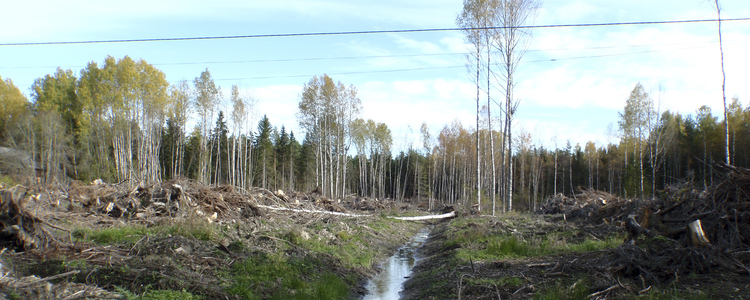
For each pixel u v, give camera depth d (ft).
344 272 38.22
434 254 50.11
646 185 128.06
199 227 39.50
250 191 71.97
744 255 25.77
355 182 227.81
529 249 39.17
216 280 28.04
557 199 89.92
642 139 128.47
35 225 28.22
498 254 39.09
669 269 25.44
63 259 26.03
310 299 28.04
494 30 83.56
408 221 88.89
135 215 46.11
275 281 30.50
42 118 114.73
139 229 39.55
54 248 28.02
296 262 35.17
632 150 142.41
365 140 185.78
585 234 46.44
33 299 18.42
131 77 117.50
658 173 135.44
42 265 24.89
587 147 207.82
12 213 27.61
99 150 126.31
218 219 51.03
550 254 36.52
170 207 48.85
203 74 128.57
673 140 131.03
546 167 206.39
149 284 23.88
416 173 236.63
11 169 91.20
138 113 123.75
